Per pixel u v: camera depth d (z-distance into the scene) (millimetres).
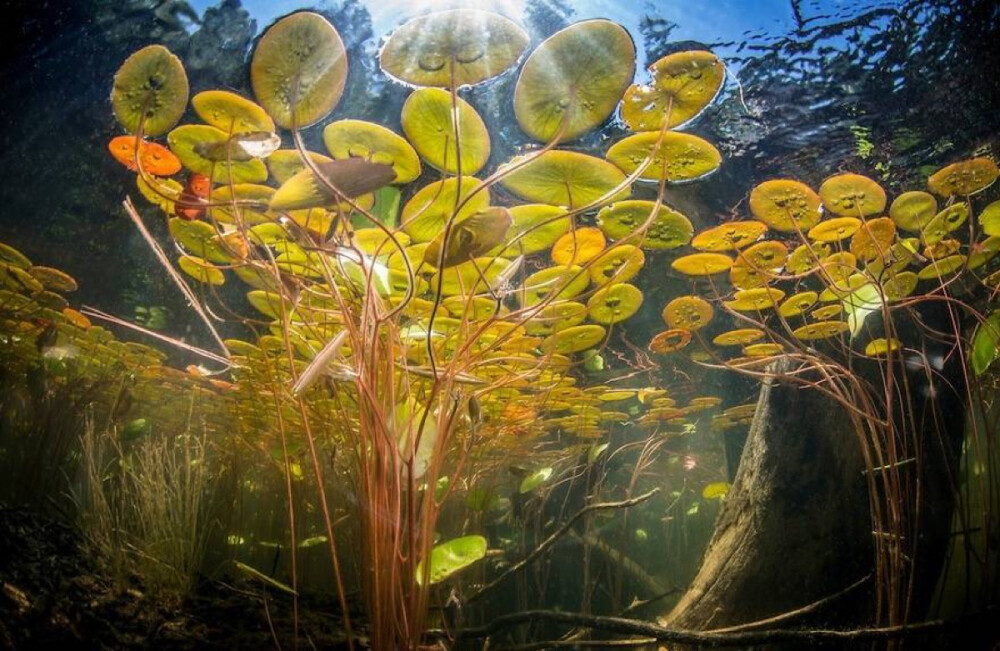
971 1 3152
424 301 2424
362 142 1683
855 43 3561
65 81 4105
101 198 4762
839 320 2980
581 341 3232
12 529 2221
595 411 4523
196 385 4559
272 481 4039
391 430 1588
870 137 3795
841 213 2287
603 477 4367
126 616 2084
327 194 1337
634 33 3768
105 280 5480
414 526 1613
